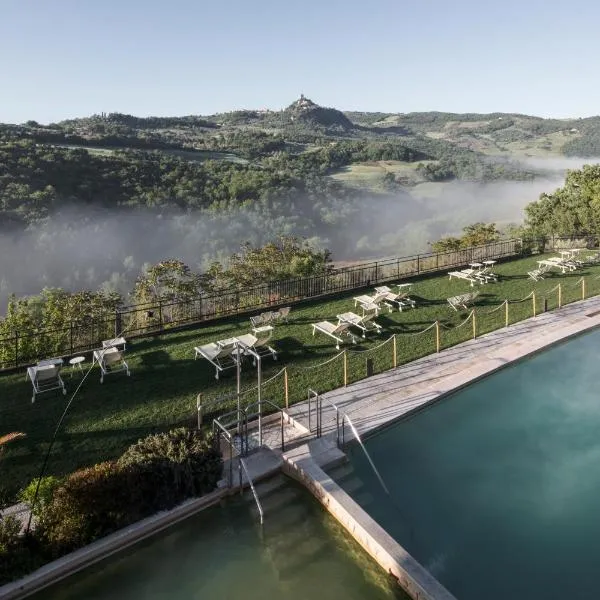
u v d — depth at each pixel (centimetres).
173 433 723
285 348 1191
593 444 860
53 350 1260
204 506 687
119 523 624
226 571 599
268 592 568
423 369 1085
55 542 581
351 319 1291
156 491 657
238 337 1141
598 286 1689
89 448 780
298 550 630
